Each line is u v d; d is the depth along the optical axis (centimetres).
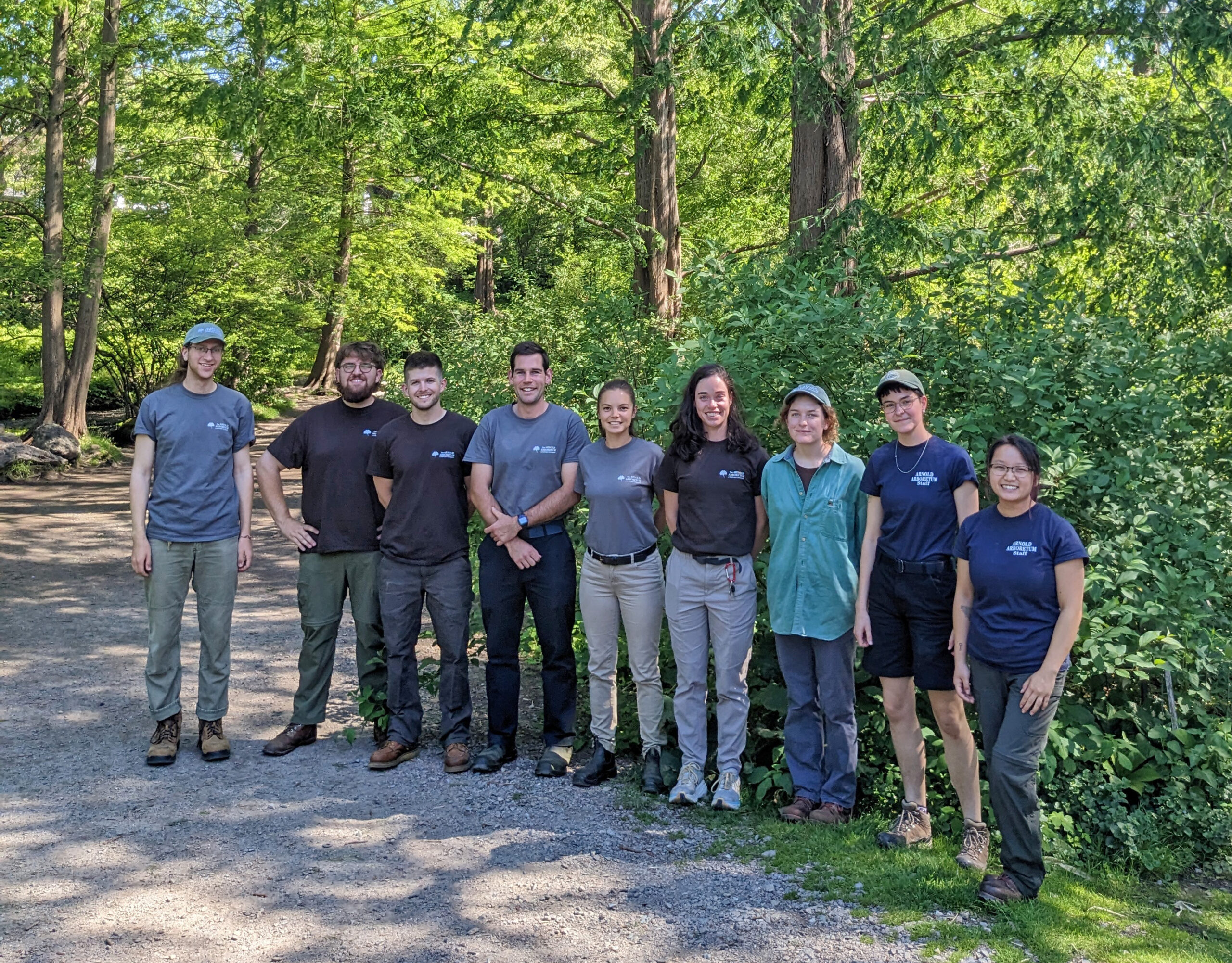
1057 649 327
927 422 470
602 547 426
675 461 414
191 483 446
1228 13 771
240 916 325
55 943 306
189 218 1700
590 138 1284
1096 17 823
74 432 1622
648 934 318
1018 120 902
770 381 489
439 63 1194
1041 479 440
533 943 312
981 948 312
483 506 438
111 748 472
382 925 321
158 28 1562
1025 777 335
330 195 2088
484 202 1532
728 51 880
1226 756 436
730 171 1490
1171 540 458
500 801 418
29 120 1800
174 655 456
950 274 665
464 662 459
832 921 327
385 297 2359
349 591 477
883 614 377
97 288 1619
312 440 463
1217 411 550
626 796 424
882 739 439
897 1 898
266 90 1132
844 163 877
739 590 412
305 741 482
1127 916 357
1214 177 841
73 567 924
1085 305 588
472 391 873
